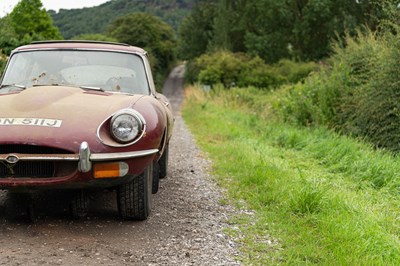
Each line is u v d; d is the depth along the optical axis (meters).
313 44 53.66
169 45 98.19
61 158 4.04
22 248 3.94
